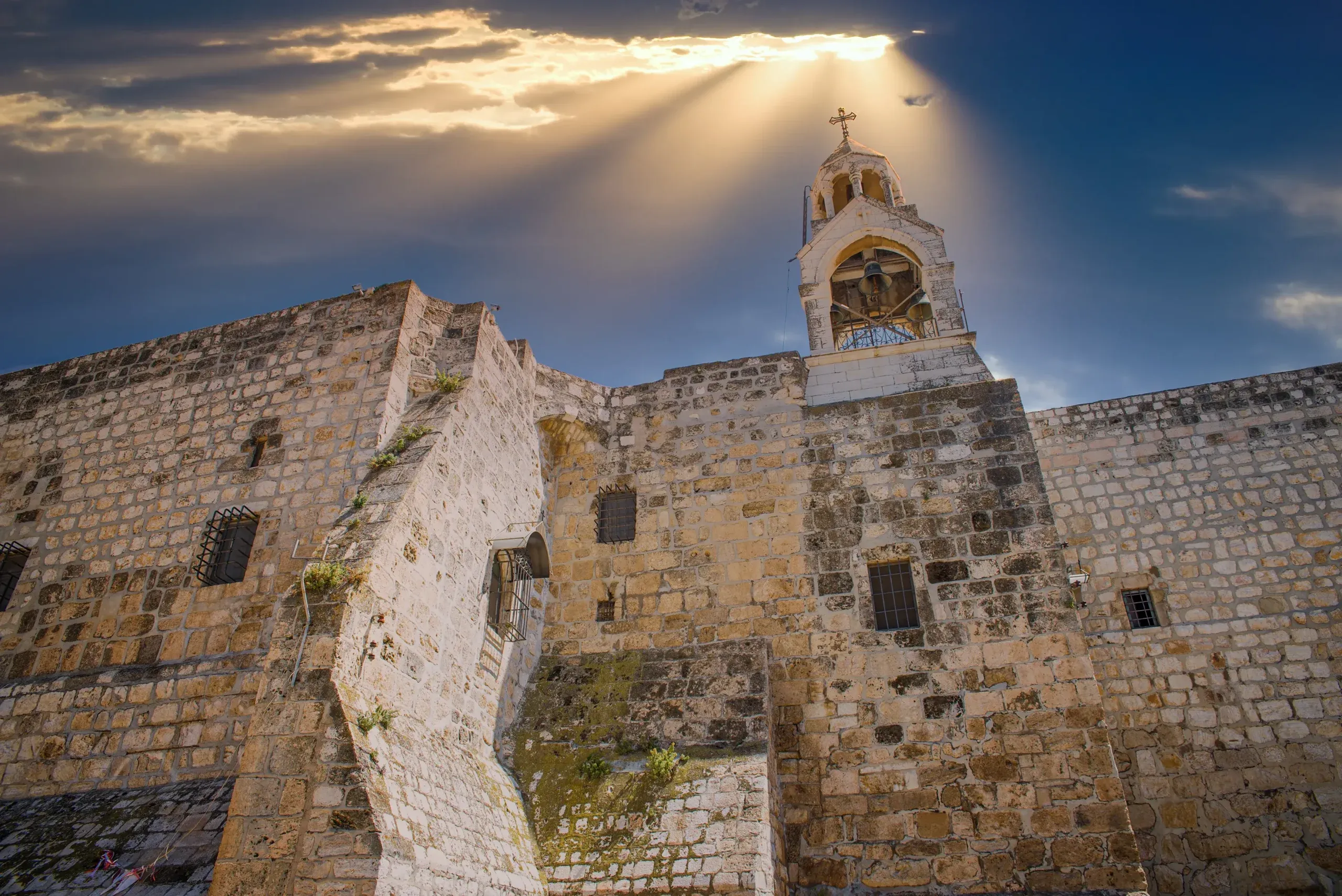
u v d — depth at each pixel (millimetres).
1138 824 14711
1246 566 16375
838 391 17203
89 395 16250
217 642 12445
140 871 9945
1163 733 15336
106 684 12539
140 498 14492
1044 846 11930
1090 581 16938
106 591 13617
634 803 12469
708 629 14969
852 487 15727
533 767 13578
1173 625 16203
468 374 14648
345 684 9766
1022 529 14469
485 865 10359
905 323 20516
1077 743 12523
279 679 9734
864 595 14617
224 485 14078
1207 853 14266
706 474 16703
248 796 9078
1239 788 14633
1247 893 13859
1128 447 18000
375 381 14234
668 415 17656
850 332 20641
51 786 11812
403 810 9305
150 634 12914
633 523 16750
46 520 14836
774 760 13094
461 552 13141
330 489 13281
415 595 11602
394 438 13789
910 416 16203
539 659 15359
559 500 17219
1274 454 17203
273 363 15258
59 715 12430
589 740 13812
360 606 10328
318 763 9109
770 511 15914
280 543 13039
